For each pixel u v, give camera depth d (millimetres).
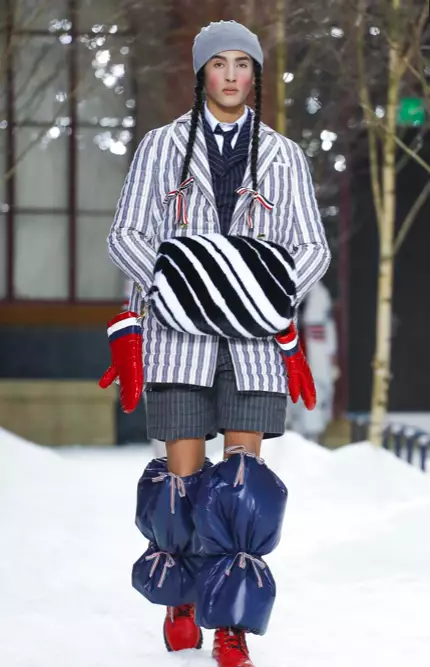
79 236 37812
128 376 9984
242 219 10219
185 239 9891
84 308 37344
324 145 31859
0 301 37531
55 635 11445
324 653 10711
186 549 10359
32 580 14250
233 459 9945
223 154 10328
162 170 10367
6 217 37656
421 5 24562
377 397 26484
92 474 25062
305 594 13242
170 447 10328
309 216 10375
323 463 23453
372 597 13000
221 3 33375
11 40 27250
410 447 26156
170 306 9727
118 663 10297
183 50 34312
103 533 17812
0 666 10273
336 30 25781
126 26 33438
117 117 36938
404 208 45250
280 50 28000
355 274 45156
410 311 46031
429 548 14539
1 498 21438
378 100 29859
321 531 17688
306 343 34250
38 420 36188
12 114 36562
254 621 9703
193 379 10000
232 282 9664
